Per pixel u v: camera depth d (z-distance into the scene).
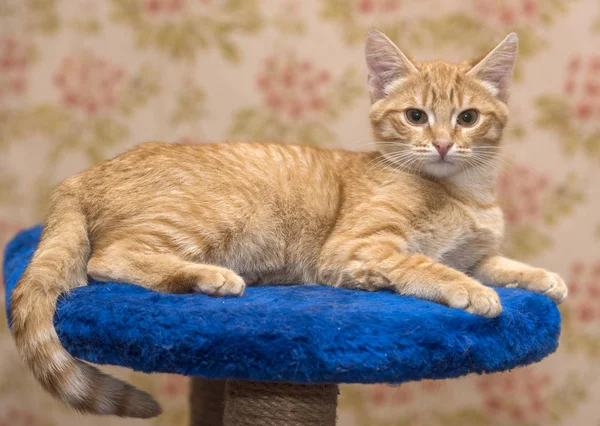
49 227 0.71
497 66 0.79
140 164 0.73
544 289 0.73
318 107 1.06
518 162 1.05
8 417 1.11
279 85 1.06
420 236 0.76
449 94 0.77
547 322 0.66
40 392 1.11
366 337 0.60
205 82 1.07
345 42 1.05
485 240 0.78
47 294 0.64
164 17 1.06
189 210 0.72
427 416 1.09
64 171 1.09
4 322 1.10
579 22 1.03
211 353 0.59
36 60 1.08
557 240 1.06
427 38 1.05
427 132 0.77
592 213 1.05
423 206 0.76
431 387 1.09
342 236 0.74
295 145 0.79
